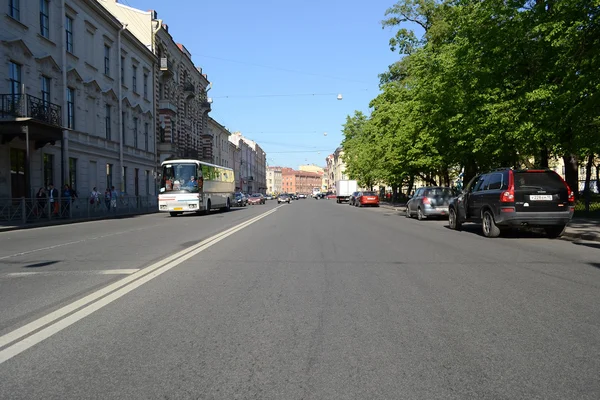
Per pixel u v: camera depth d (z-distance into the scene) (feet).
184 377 11.83
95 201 90.79
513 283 22.90
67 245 40.22
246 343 14.32
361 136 197.67
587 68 49.01
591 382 11.41
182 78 178.50
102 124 108.88
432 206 70.90
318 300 19.62
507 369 12.20
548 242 40.63
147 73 141.38
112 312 17.84
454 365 12.50
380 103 126.93
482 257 31.58
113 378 11.78
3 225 61.72
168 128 152.56
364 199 146.10
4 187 75.56
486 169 81.87
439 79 70.03
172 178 92.63
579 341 14.34
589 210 63.98
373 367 12.40
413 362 12.72
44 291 21.48
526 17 55.77
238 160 335.06
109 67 114.42
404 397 10.67
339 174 457.27
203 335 15.11
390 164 118.83
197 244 39.55
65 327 15.96
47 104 86.79
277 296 20.36
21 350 13.76
